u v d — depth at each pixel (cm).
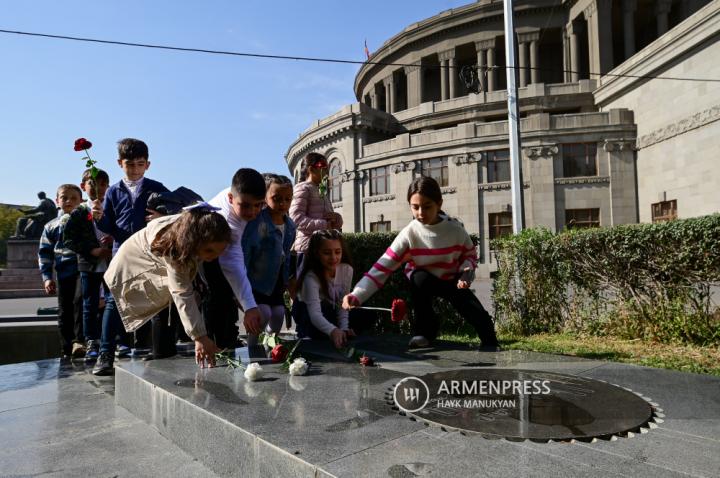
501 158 2623
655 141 2348
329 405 225
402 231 413
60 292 520
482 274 2377
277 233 403
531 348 485
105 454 229
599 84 2853
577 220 2522
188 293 291
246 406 224
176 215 318
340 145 3150
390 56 4069
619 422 199
